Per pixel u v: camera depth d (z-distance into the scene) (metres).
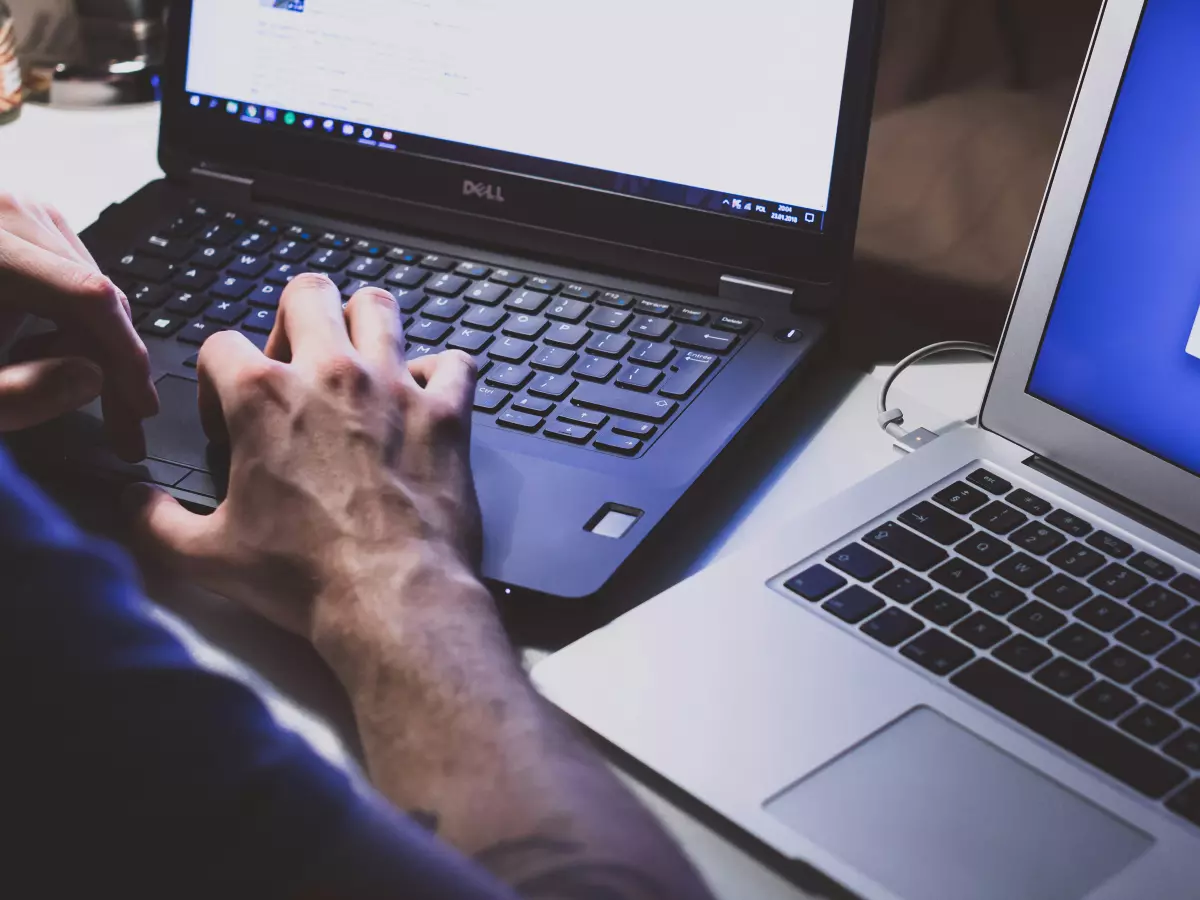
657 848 0.44
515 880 0.42
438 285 0.80
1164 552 0.61
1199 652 0.56
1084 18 1.15
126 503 0.61
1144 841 0.48
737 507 0.67
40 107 1.13
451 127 0.83
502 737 0.47
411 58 0.83
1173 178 0.60
